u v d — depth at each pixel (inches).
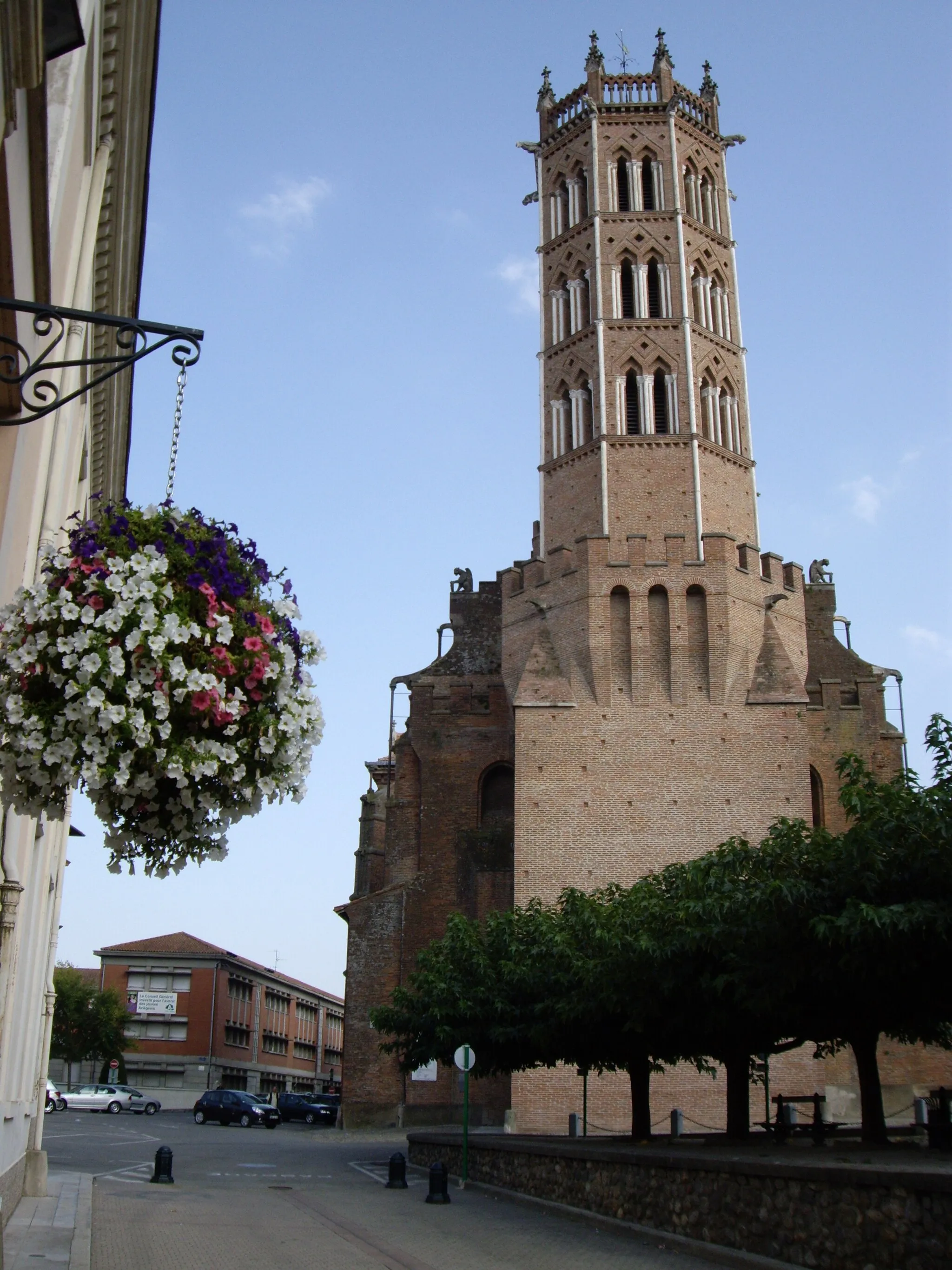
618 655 1802.4
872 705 1978.3
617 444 1936.5
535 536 2106.3
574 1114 1486.2
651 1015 909.8
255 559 351.6
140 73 582.2
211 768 314.3
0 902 520.4
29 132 314.7
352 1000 1951.3
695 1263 646.5
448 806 2030.0
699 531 1865.2
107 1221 765.3
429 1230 799.1
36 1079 879.1
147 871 339.6
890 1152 738.8
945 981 736.3
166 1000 3777.1
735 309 2128.4
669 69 2187.5
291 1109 2667.3
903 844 698.2
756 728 1754.4
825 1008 820.6
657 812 1718.8
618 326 2014.0
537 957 1246.9
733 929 783.7
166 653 315.6
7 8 266.2
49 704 311.0
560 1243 739.4
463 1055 1180.5
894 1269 514.6
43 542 510.0
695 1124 1583.4
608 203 2111.2
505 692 2026.3
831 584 2282.2
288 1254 666.8
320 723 346.9
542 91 2304.4
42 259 374.3
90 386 316.2
